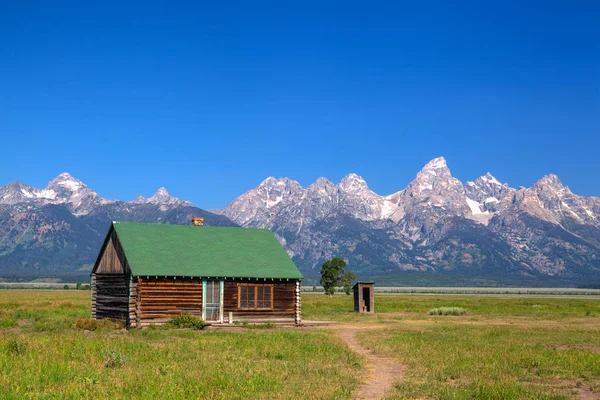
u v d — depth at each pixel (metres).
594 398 20.09
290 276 52.75
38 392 18.47
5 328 42.69
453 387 21.12
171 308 48.97
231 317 50.50
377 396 19.97
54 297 119.88
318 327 50.53
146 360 25.73
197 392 18.84
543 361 28.00
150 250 50.94
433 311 71.56
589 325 54.53
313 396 18.81
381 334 42.75
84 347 28.22
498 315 71.12
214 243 54.94
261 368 24.27
